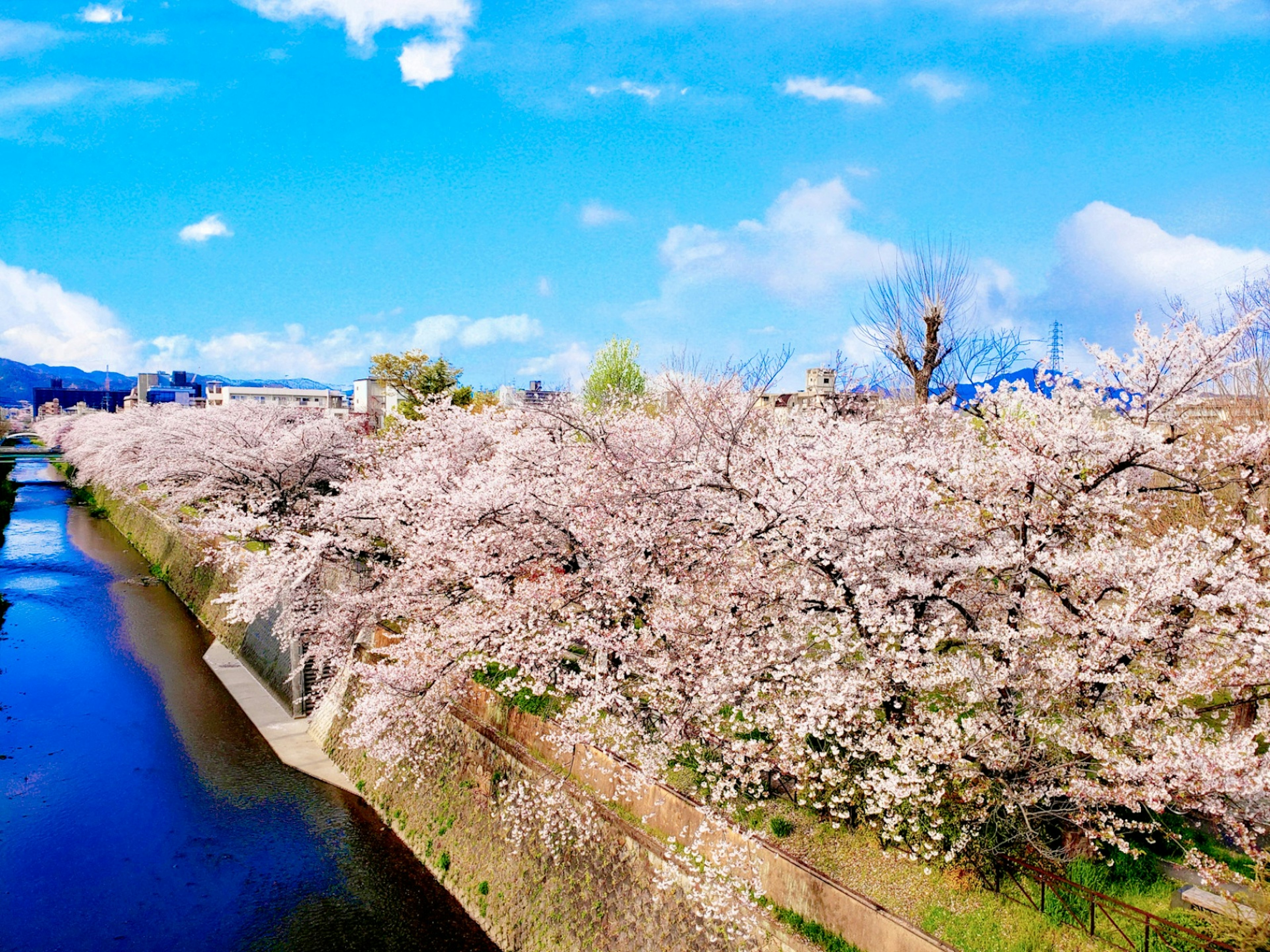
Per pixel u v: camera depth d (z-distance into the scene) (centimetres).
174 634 3341
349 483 2262
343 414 4588
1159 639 1034
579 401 2234
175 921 1555
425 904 1595
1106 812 1000
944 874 1045
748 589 1247
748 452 1413
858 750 1108
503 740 1705
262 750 2292
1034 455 1127
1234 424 1561
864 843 1133
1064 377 1255
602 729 1420
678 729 1249
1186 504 1422
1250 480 1164
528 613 1518
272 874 1703
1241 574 966
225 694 2702
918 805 1062
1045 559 1062
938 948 954
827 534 1141
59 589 3944
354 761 2139
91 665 2948
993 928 966
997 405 1255
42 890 1650
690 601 1329
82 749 2283
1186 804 960
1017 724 1050
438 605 1711
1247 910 898
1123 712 981
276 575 1848
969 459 1218
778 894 1141
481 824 1664
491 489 1547
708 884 1163
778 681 1180
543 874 1463
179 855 1772
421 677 1664
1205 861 943
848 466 1212
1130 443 1095
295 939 1502
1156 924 922
